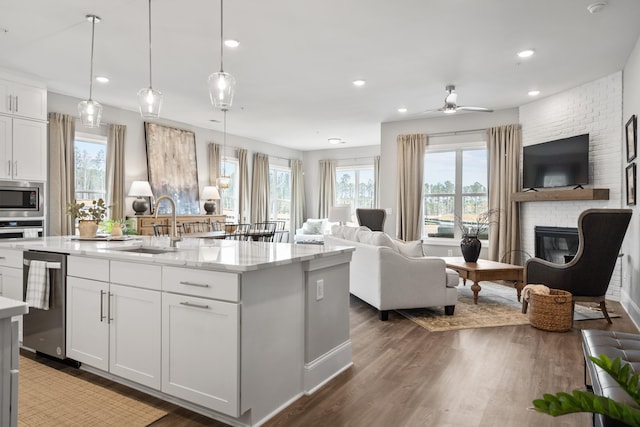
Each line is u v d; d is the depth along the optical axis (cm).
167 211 717
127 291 237
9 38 384
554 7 326
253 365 205
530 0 314
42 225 501
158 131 710
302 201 1095
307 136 905
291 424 208
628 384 91
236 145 897
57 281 272
